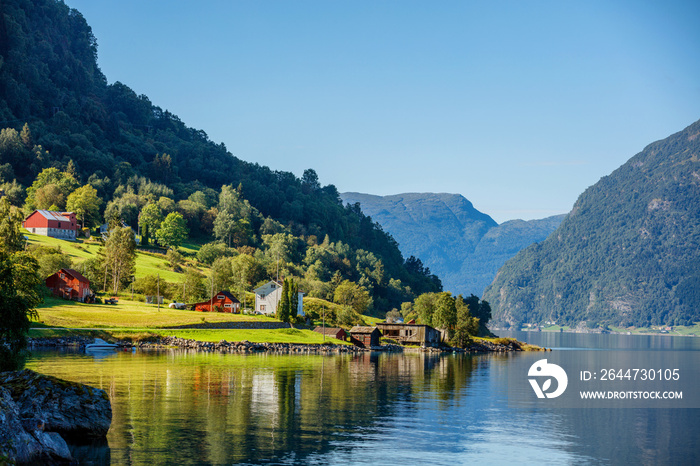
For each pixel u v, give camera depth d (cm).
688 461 5297
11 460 3609
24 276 8438
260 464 4581
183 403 6744
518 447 5522
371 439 5494
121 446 4838
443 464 4834
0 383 4825
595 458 5312
